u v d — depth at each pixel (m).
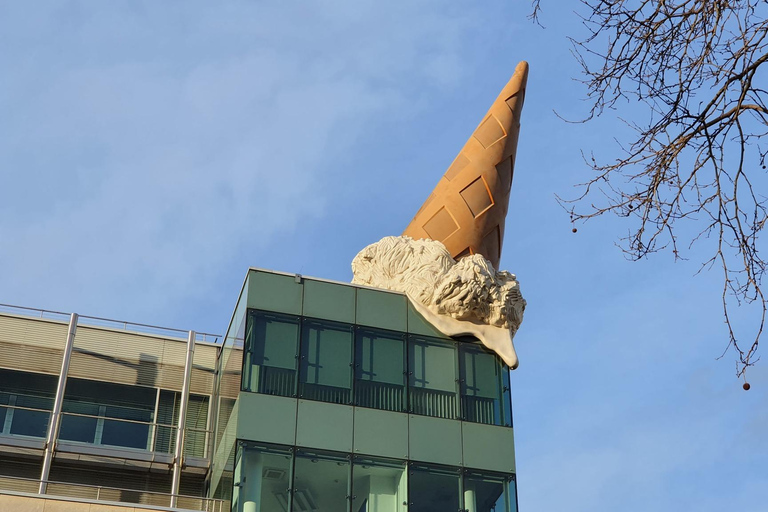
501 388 25.62
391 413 24.42
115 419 25.45
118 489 22.83
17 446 24.20
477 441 24.67
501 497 24.08
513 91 31.12
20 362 25.86
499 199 29.67
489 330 26.34
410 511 23.23
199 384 26.98
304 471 23.05
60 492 23.81
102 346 26.73
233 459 22.81
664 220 11.33
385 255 27.25
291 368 24.34
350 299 25.83
